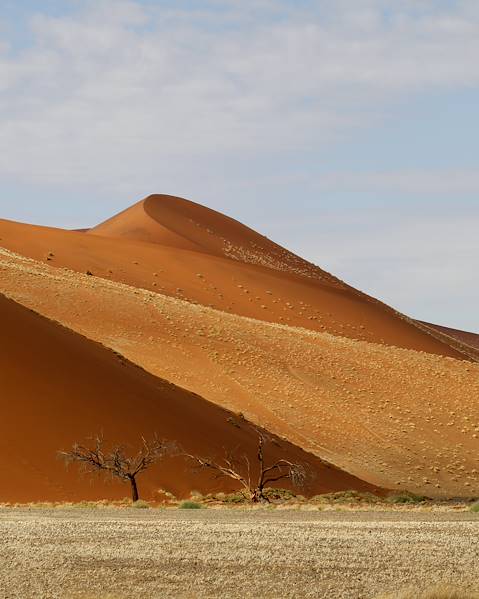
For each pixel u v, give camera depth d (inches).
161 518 1243.2
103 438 2096.5
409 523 1154.0
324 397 3762.3
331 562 764.6
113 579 678.5
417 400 3946.9
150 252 6437.0
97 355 2549.2
